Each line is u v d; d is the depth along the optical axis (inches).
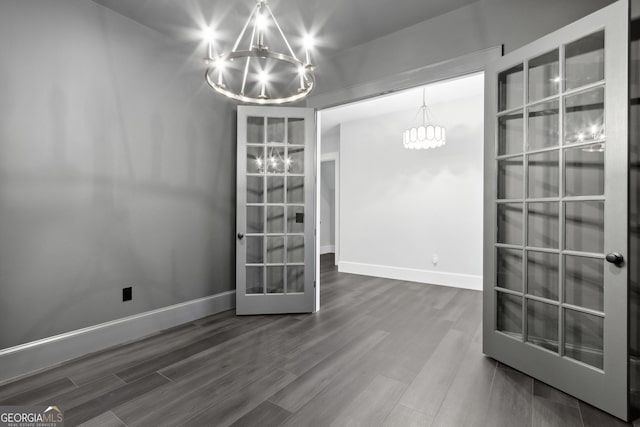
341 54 126.1
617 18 65.6
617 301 65.6
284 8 98.6
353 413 66.0
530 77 83.7
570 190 76.6
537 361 79.4
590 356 72.4
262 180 132.6
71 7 91.6
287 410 66.8
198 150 125.1
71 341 91.0
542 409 67.9
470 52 96.8
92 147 96.1
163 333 109.7
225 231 135.6
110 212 100.4
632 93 74.0
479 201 174.1
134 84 105.9
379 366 86.0
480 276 171.9
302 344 100.1
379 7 98.6
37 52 85.4
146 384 76.8
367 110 198.7
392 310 135.2
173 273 117.6
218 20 105.3
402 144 199.6
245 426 61.8
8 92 80.9
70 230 91.8
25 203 83.8
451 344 100.4
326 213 314.8
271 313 130.0
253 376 80.5
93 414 65.4
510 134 88.8
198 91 125.0
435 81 105.0
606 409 66.4
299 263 132.4
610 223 67.0
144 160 108.8
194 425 62.0
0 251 80.0
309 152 131.8
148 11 101.0
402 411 66.7
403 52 110.3
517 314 87.3
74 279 92.7
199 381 78.2
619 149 65.8
